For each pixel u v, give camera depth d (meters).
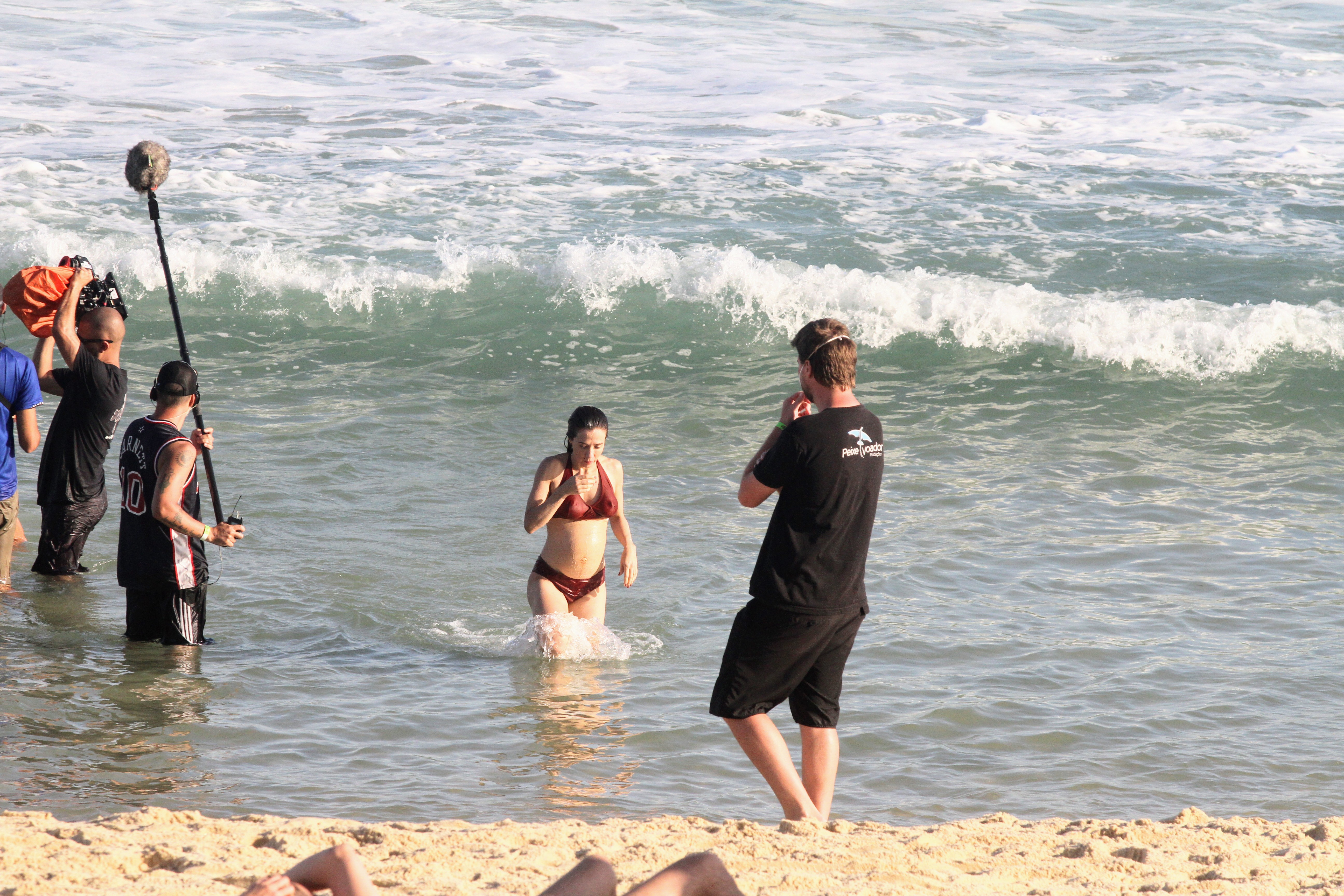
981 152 72.50
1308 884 14.37
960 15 109.00
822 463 16.25
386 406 43.22
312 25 100.31
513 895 13.20
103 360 29.06
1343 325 49.50
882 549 32.00
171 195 63.16
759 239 59.03
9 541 28.91
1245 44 97.75
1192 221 61.50
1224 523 34.16
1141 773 21.05
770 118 79.19
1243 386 46.47
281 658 25.47
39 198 61.31
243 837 15.80
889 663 25.53
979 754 21.70
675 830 16.69
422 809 19.19
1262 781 20.80
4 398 27.94
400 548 31.75
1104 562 31.25
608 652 26.33
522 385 46.25
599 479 26.66
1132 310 50.88
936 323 51.28
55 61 87.06
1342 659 25.72
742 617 16.92
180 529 24.66
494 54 93.81
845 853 15.27
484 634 27.31
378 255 56.44
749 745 17.03
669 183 66.69
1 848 14.62
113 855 14.42
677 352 49.81
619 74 89.69
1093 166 70.00
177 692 23.47
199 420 25.75
